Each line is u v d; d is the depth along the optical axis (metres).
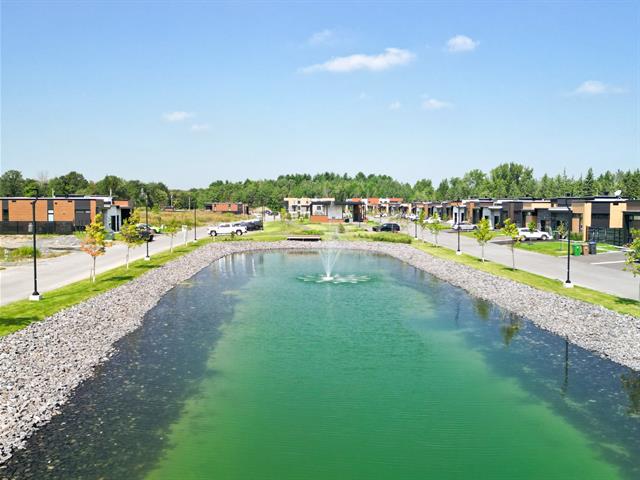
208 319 34.88
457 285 47.56
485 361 26.61
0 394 20.38
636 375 24.25
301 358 27.17
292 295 43.28
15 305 32.97
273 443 18.34
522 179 175.12
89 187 169.62
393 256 70.88
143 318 34.78
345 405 21.50
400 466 17.06
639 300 35.47
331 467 16.98
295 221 139.00
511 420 20.16
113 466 16.44
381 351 28.41
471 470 16.88
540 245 71.06
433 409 21.14
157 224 115.75
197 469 16.53
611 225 68.94
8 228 85.75
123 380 23.45
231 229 94.25
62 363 24.36
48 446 17.45
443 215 140.38
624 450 18.02
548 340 29.75
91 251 42.06
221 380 23.88
